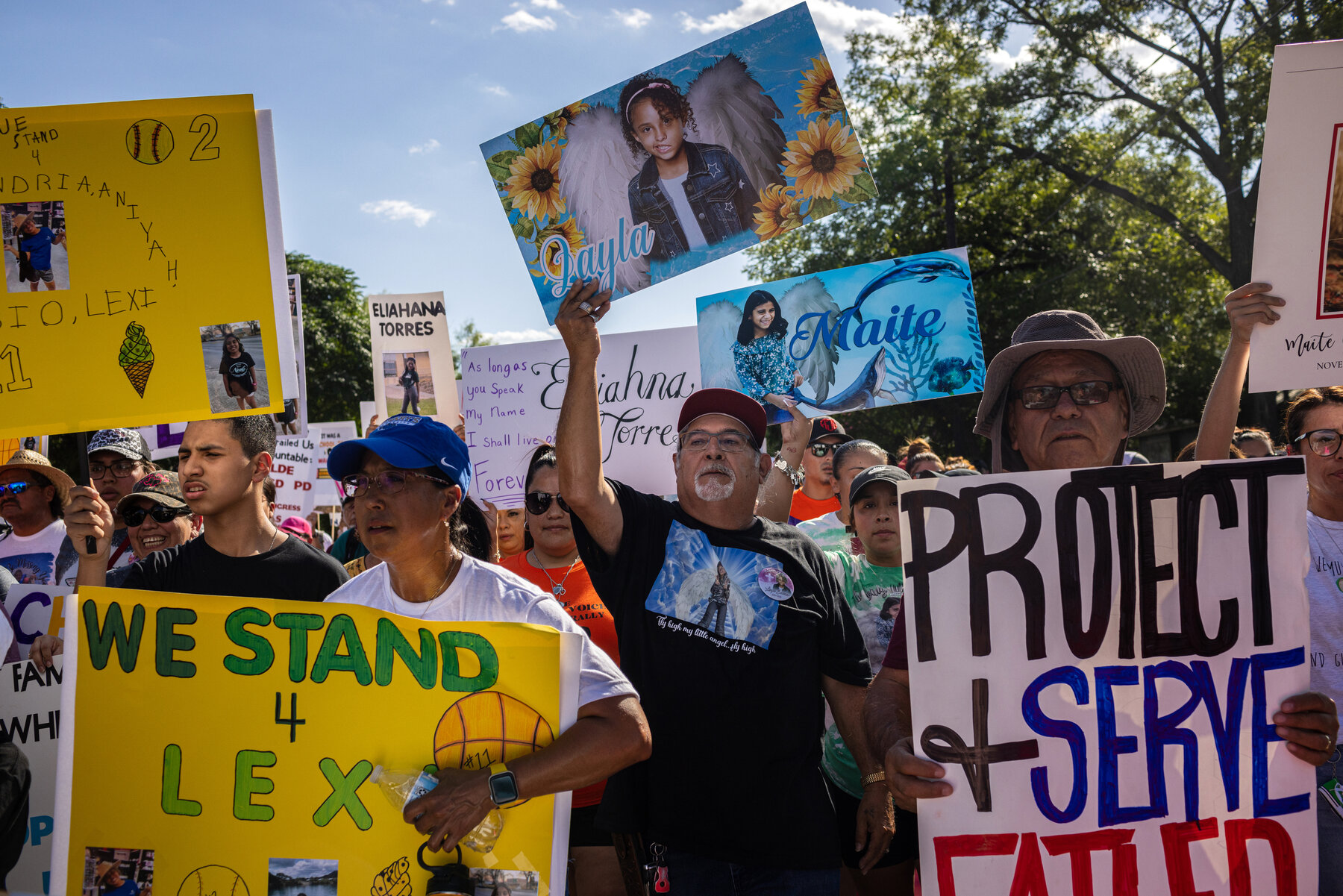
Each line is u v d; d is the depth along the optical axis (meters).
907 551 2.34
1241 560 2.35
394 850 2.12
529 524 4.03
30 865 2.72
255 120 2.72
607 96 2.99
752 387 4.95
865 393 4.87
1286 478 2.36
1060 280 22.50
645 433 5.00
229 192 2.70
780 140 2.89
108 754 2.15
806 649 2.77
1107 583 2.33
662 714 2.72
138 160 2.69
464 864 2.11
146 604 2.18
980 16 23.11
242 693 2.17
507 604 2.29
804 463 5.54
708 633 2.74
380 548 2.26
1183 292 21.92
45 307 2.66
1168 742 2.30
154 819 2.13
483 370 5.19
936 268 4.86
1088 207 23.19
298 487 7.52
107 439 4.60
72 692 2.16
